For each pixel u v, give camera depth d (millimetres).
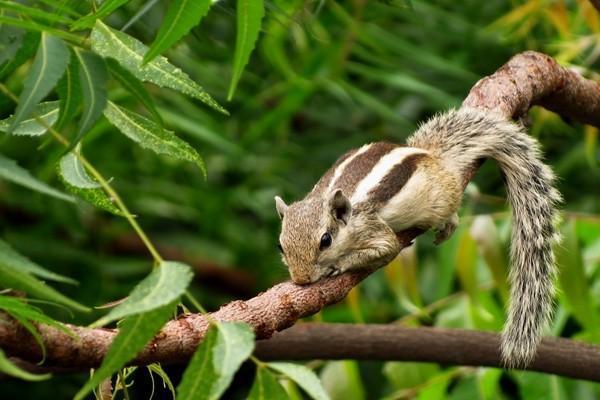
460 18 14234
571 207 13602
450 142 8969
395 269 9727
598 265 10695
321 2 8477
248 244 14422
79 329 5184
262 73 14883
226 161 14320
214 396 4309
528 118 9258
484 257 9750
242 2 5137
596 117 9266
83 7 6469
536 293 8602
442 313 10258
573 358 8508
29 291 4336
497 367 8844
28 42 5109
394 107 14570
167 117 11930
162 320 4547
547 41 13367
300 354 8992
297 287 6492
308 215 8656
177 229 14734
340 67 12953
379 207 8586
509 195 8836
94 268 13086
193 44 13102
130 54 5801
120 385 6145
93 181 5367
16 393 12523
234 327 4559
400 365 10195
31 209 13344
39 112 5801
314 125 15859
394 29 14766
